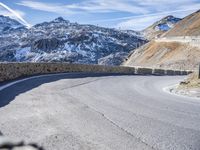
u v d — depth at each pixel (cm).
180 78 3400
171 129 687
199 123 772
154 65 11044
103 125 703
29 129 636
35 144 79
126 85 2009
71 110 895
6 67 1900
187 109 1016
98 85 1869
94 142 552
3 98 1080
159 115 873
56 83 1809
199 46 10450
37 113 821
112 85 1933
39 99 1094
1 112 816
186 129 693
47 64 2922
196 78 2031
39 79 2038
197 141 586
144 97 1345
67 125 689
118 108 977
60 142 544
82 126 684
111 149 511
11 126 656
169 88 1981
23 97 1125
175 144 558
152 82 2527
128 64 13875
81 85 1786
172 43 12088
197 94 1594
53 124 693
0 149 74
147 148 524
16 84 1608
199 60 9656
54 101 1065
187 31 13050
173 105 1110
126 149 513
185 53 10575
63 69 3272
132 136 607
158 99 1295
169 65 10162
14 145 76
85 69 3809
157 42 13300
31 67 2534
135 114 873
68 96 1230
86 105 1009
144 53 13375
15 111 838
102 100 1163
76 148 510
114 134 619
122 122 747
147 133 638
